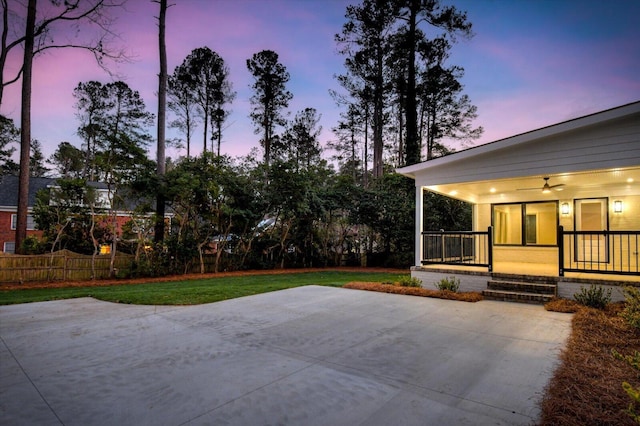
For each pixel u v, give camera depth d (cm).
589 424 236
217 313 600
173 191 1232
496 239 1155
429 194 1694
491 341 429
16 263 1063
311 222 1616
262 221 1525
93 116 3369
